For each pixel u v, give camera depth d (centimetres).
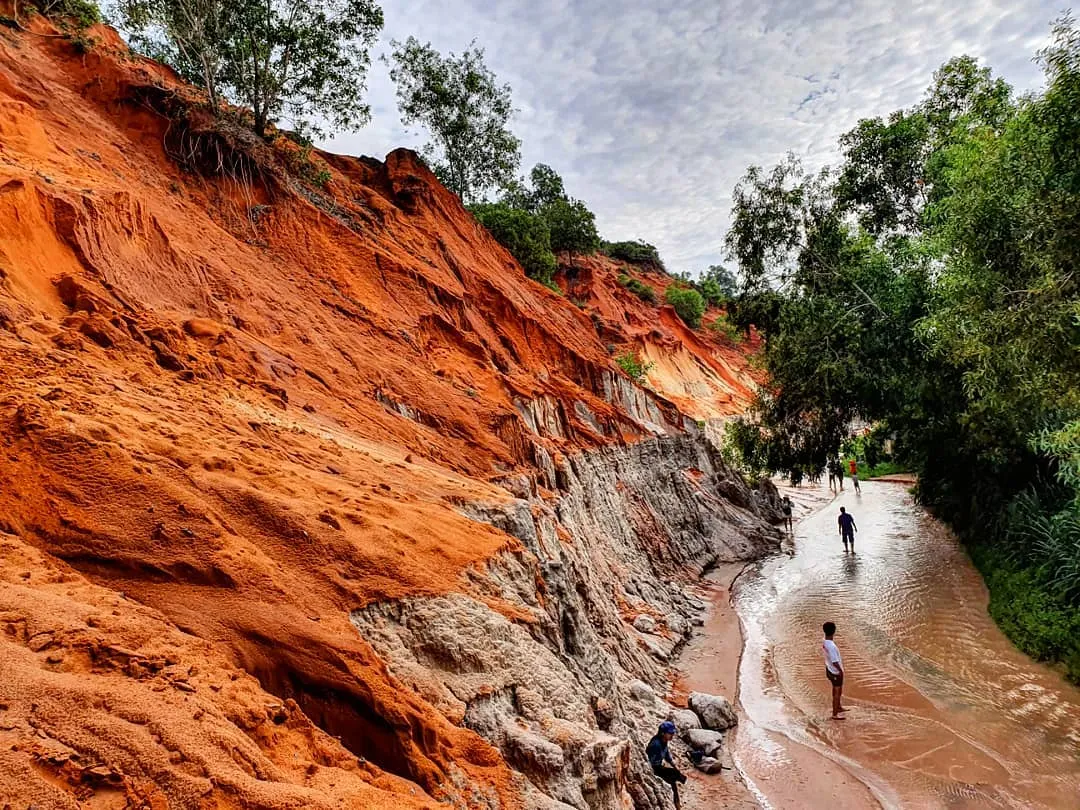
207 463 554
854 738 1002
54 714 262
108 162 1334
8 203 758
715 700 1106
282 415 873
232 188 1673
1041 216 985
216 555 436
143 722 279
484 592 632
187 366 819
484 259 2841
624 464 2284
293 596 452
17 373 537
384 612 503
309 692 396
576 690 628
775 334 2353
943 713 1038
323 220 1862
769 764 952
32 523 397
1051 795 805
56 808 219
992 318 1105
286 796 273
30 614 318
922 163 2106
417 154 2942
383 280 1858
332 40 1941
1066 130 938
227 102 2064
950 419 1795
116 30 2031
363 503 650
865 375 1875
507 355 2214
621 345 4569
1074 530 1322
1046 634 1195
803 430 2316
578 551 1311
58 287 780
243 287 1280
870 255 1911
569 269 5494
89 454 460
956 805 810
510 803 424
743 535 2588
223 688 337
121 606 367
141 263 990
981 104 1691
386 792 337
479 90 3425
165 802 246
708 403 4728
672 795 816
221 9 1839
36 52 1568
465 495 886
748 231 2294
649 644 1349
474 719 495
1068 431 1120
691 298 6862
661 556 2052
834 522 2914
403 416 1284
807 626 1536
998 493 1784
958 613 1465
